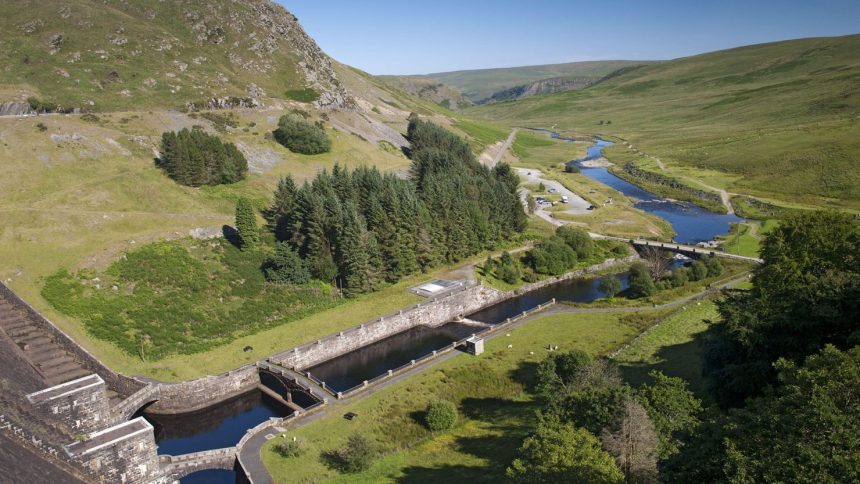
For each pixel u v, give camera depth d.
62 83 138.38
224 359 77.81
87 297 80.62
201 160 115.94
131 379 69.44
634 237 136.38
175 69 159.12
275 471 54.75
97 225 95.12
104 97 139.38
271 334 84.94
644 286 99.06
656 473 37.78
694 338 78.31
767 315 52.56
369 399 68.56
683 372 67.44
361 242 98.06
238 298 90.88
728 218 152.75
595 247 128.88
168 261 92.44
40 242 87.81
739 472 28.98
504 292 108.81
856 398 31.52
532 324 90.38
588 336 84.19
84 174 107.56
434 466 54.34
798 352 48.66
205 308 86.50
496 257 121.06
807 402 31.31
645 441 39.16
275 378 75.94
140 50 159.88
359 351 87.25
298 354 80.25
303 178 133.75
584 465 35.94
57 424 50.06
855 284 50.28
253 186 122.94
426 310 96.06
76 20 161.12
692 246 125.31
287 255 97.19
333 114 177.25
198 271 92.88
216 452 58.41
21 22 155.12
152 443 50.84
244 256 99.94
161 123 132.38
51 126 114.94
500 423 61.88
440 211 115.75
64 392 53.31
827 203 151.00
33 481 38.41
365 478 53.03
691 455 34.78
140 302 83.12
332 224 98.69
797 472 27.78
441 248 114.19
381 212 104.12
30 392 53.81
